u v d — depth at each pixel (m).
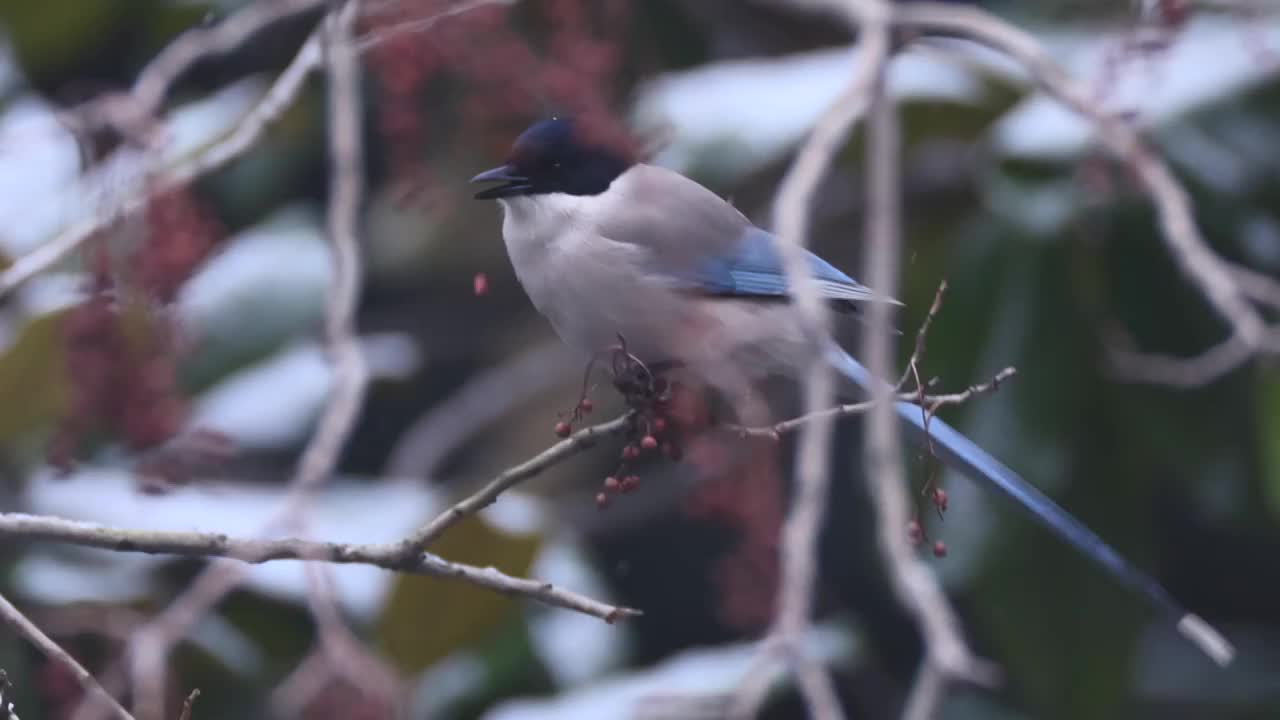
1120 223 11.37
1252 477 11.44
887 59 8.41
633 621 13.75
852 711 13.30
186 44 9.01
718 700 9.04
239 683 10.39
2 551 10.19
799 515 6.42
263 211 13.20
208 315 11.64
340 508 10.26
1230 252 11.54
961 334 11.45
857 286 9.66
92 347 7.88
